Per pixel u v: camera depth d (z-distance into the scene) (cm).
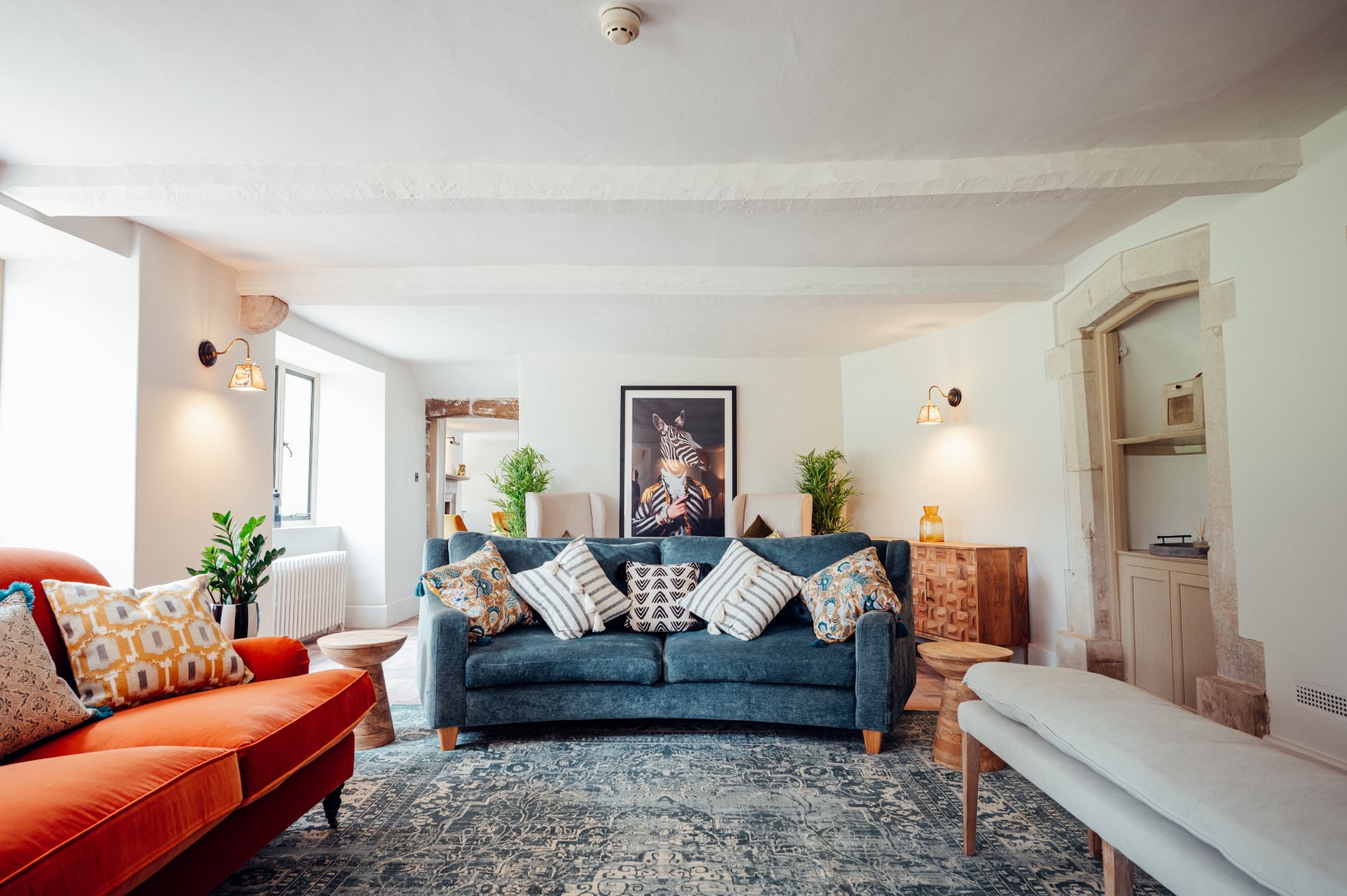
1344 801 125
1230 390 309
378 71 222
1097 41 211
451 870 208
